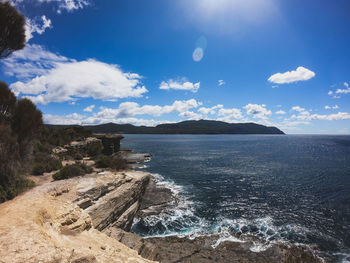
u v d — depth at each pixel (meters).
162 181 32.25
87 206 13.30
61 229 7.64
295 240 14.81
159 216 19.02
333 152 78.38
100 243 7.62
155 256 11.50
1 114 13.18
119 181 18.59
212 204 22.23
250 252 13.23
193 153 73.00
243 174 38.09
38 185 14.52
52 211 8.45
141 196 22.72
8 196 10.22
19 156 13.17
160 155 66.56
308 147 103.00
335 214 19.67
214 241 14.58
